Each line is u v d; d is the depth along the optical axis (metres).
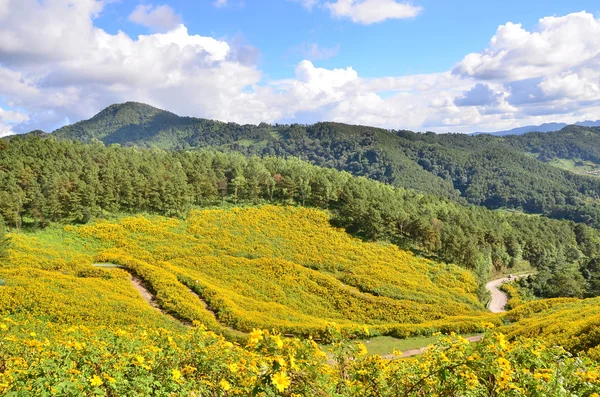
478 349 6.68
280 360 5.38
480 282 74.81
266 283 58.75
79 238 64.50
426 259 78.50
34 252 56.09
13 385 7.99
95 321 37.19
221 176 95.62
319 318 51.06
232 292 53.56
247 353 8.97
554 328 30.05
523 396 6.35
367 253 75.00
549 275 92.44
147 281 51.91
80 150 99.69
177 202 79.38
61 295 40.75
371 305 56.31
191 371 9.70
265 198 94.06
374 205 87.81
